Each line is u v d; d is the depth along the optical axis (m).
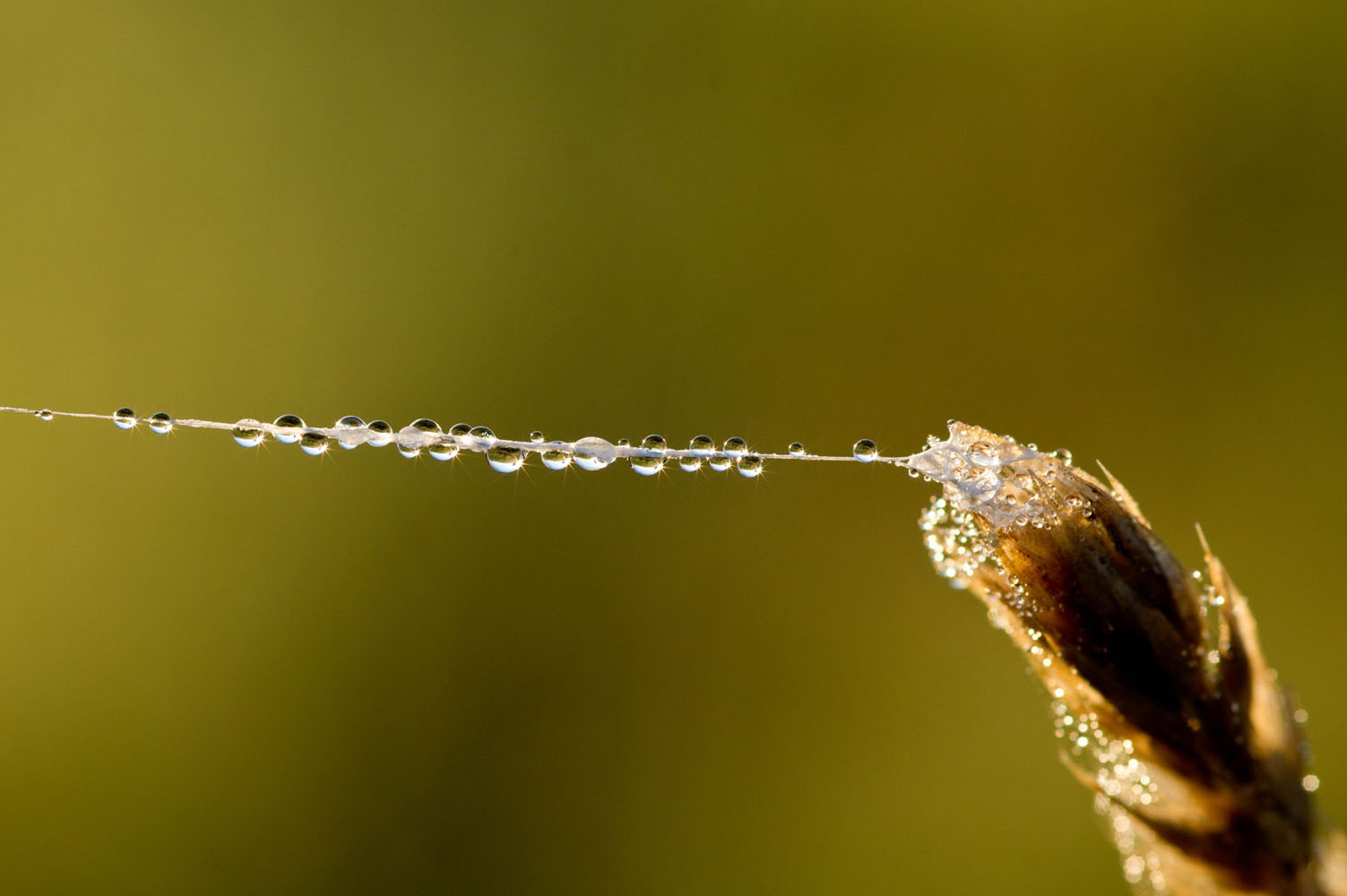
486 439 0.11
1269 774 0.11
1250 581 0.15
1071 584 0.11
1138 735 0.11
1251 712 0.11
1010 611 0.11
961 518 0.11
